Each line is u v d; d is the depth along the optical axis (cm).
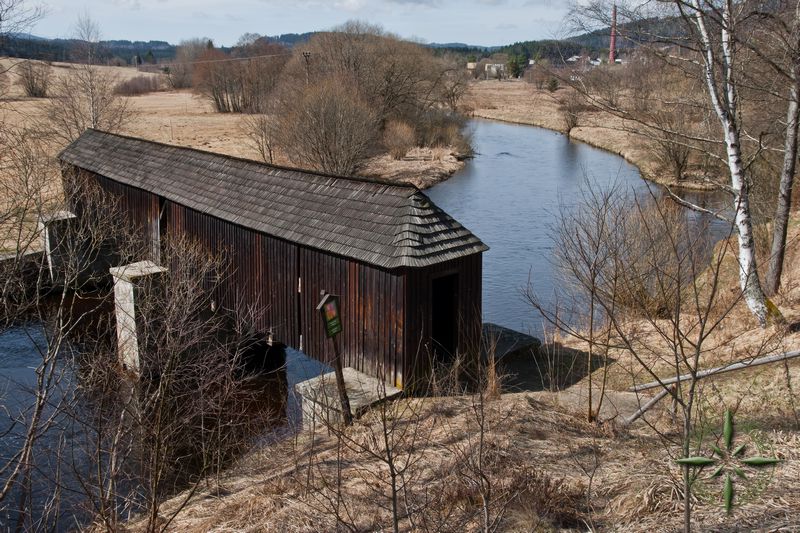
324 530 694
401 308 1114
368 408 1062
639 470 685
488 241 2592
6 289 939
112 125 3409
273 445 1056
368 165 4066
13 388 1318
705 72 1220
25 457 745
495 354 1291
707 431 754
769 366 991
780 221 1319
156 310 1202
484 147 5144
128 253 1470
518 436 853
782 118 1413
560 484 678
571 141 5478
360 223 1211
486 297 2012
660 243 1374
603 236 1308
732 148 1162
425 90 5116
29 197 1051
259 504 781
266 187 1491
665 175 3362
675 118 1834
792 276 1527
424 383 1145
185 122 5797
